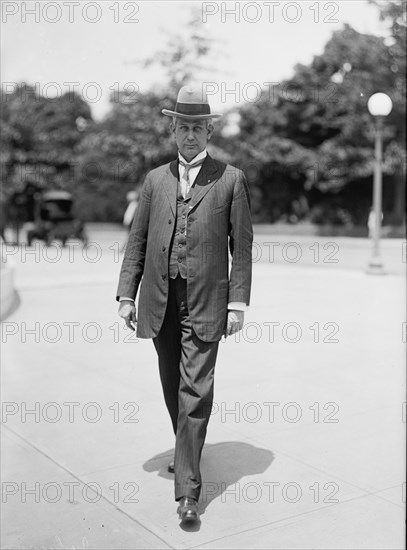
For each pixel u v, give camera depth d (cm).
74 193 3300
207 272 313
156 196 325
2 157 2744
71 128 2705
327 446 399
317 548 288
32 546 293
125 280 335
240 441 408
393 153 2820
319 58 2627
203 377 315
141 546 292
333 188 3145
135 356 625
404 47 2209
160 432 426
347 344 675
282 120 2794
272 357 620
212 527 307
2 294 830
